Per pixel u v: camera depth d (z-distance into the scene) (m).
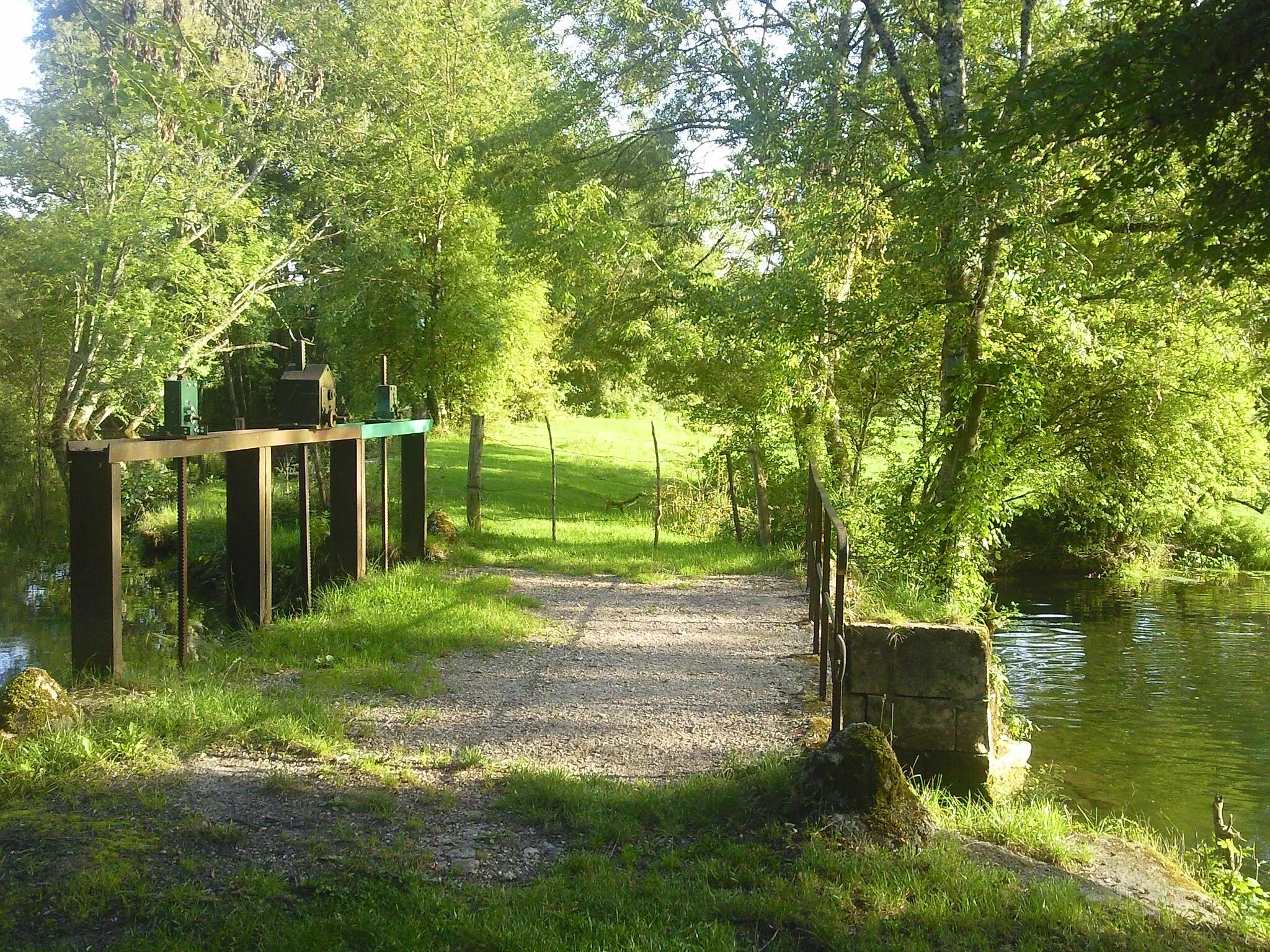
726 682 8.45
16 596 15.59
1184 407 18.03
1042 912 4.26
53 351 32.75
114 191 26.86
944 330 14.48
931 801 5.82
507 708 7.61
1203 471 19.34
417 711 7.44
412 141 29.20
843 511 13.84
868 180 15.38
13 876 4.25
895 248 13.73
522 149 21.09
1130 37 7.98
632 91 20.34
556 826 5.12
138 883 4.22
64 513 25.23
